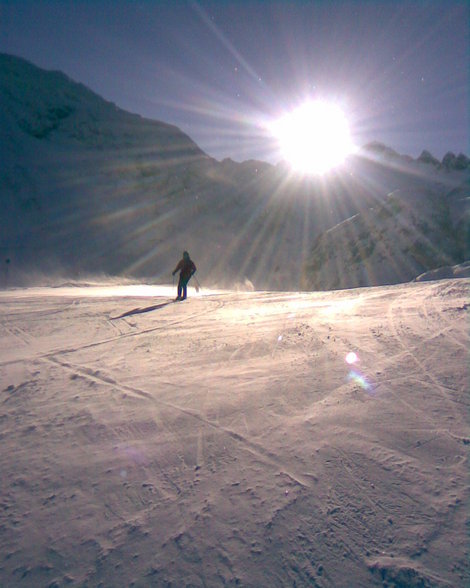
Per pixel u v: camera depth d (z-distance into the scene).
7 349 5.00
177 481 1.94
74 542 1.58
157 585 1.38
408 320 4.94
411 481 1.82
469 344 3.65
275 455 2.10
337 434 2.26
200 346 4.49
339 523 1.60
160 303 9.40
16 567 1.47
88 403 2.98
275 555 1.47
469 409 2.45
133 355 4.33
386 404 2.59
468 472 1.85
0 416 2.82
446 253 36.38
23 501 1.84
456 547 1.45
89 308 8.78
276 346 4.22
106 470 2.07
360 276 38.41
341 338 4.29
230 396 2.92
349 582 1.35
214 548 1.52
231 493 1.82
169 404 2.86
